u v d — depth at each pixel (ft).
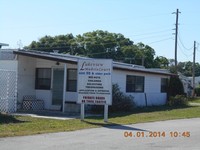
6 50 85.25
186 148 40.09
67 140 43.47
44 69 85.71
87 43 265.34
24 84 84.07
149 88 106.63
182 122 67.62
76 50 263.90
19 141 41.91
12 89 69.26
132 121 65.10
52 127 53.72
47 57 80.23
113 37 276.62
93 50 264.31
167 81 118.83
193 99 161.38
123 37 282.36
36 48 264.31
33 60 85.87
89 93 63.46
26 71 84.48
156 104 110.32
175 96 114.11
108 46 270.26
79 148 38.63
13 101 69.92
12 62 80.48
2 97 67.72
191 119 74.23
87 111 80.33
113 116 72.54
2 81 68.33
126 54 273.13
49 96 84.58
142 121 66.18
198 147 40.86
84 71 63.67
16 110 74.13
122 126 58.39
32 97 85.35
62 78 84.02
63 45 266.16
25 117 63.87
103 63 62.85
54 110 81.97
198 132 53.62
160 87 113.50
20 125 54.13
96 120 64.18
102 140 44.14
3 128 50.75
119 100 84.23
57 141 42.60
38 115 69.15
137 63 274.77
